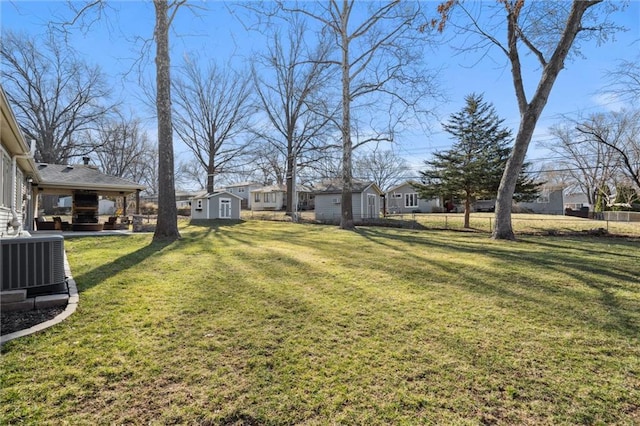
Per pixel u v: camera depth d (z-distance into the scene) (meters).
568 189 35.50
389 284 4.87
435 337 3.07
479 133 16.75
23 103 24.44
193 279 4.93
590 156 26.17
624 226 14.16
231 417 1.95
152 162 39.91
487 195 15.46
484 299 4.22
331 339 2.99
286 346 2.84
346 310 3.74
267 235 11.91
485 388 2.28
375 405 2.08
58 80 25.64
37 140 25.31
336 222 19.17
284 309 3.74
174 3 9.27
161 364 2.49
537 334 3.17
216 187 44.06
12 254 3.53
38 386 2.16
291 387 2.25
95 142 28.92
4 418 1.85
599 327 3.37
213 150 27.12
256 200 39.75
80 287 4.28
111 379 2.28
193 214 25.08
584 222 15.80
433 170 16.69
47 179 13.02
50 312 3.45
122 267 5.63
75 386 2.18
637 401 2.17
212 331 3.10
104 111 27.45
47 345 2.70
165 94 9.25
